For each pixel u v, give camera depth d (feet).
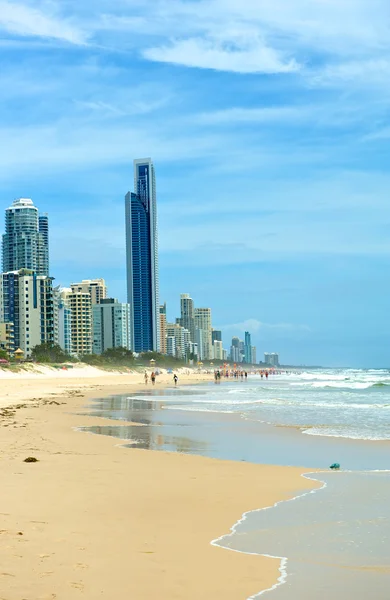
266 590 23.61
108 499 40.19
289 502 40.29
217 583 24.23
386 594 23.32
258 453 67.15
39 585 22.97
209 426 98.32
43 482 45.57
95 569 25.26
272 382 409.49
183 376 651.66
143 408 144.36
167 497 41.45
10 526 31.78
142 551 28.25
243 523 34.42
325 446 72.54
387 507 38.65
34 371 512.63
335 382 390.42
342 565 26.86
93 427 97.45
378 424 98.68
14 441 74.23
